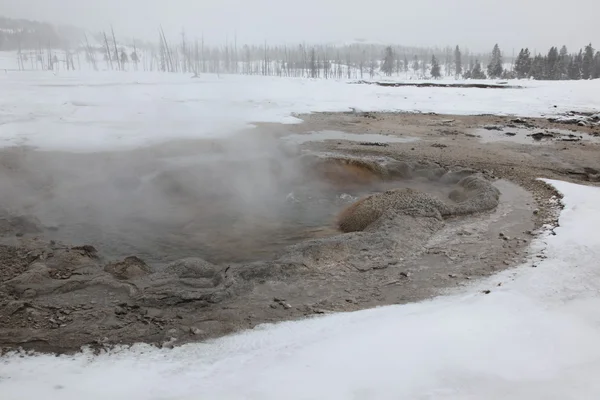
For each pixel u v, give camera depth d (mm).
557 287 4406
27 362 3486
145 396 2893
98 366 3400
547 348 3291
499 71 58562
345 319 4008
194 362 3416
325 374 3035
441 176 9219
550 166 10125
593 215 6305
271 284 4781
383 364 3117
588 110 18156
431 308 4148
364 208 6766
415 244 5707
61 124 13094
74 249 5629
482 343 3373
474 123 15977
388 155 10852
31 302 4410
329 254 5355
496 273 4922
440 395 2719
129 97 19859
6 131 11789
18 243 5773
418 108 19266
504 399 2635
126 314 4246
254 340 3723
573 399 2576
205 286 4762
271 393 2828
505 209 7016
